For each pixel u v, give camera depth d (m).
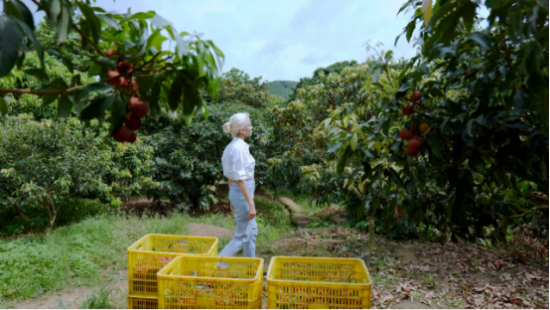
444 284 4.00
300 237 6.00
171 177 7.66
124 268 4.17
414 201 2.17
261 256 4.83
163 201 8.68
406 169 1.90
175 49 1.01
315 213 9.11
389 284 3.92
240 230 3.33
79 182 5.66
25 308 3.11
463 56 1.72
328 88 6.46
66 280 3.70
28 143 5.44
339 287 1.79
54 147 5.58
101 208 7.11
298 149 6.33
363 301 1.78
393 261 4.80
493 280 4.20
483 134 1.54
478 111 1.59
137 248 2.65
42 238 4.84
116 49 1.19
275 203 9.77
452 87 2.12
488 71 1.67
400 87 1.82
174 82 1.10
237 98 14.17
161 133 7.98
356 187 4.26
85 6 1.00
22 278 3.51
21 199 5.59
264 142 7.80
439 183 1.90
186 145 7.91
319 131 5.48
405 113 1.80
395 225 5.27
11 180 5.35
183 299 1.90
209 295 1.88
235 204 3.29
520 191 1.95
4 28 0.79
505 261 4.91
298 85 15.38
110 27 1.19
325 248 5.32
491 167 1.62
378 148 1.98
